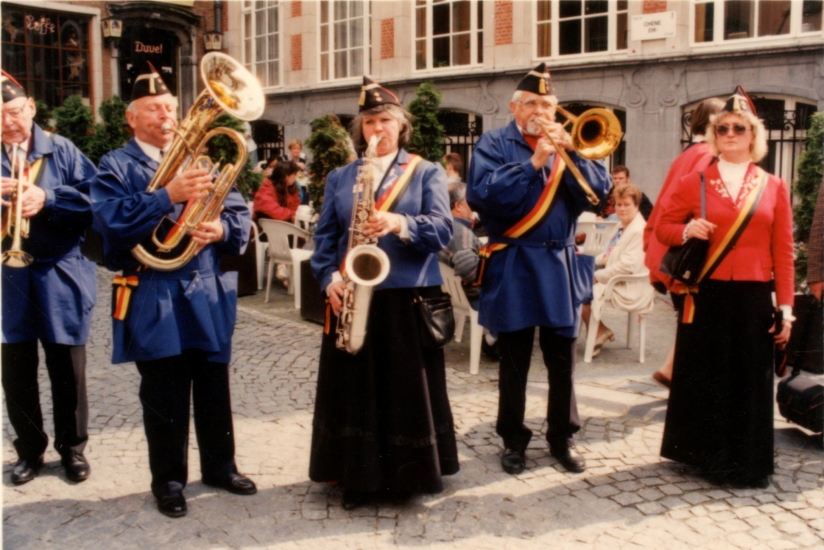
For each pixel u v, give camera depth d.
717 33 10.32
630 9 10.76
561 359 3.79
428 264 3.39
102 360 5.73
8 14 13.54
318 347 6.14
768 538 3.19
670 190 4.14
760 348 3.57
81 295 3.65
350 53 14.39
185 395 3.43
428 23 13.14
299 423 4.50
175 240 3.22
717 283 3.57
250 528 3.28
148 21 14.70
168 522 3.32
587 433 4.29
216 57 3.24
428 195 3.40
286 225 7.59
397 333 3.30
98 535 3.22
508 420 3.82
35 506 3.47
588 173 3.57
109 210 3.09
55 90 14.15
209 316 3.36
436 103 6.61
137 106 3.29
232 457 3.64
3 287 3.50
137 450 4.10
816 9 9.70
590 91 11.29
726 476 3.63
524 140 3.74
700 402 3.65
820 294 4.14
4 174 3.44
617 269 5.63
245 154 3.27
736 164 3.62
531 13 11.81
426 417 3.33
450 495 3.56
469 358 5.77
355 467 3.31
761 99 10.12
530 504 3.48
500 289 3.71
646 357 5.82
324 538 3.20
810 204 6.08
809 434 4.29
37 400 3.72
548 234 3.67
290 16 14.88
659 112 10.72
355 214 3.33
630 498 3.53
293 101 15.12
